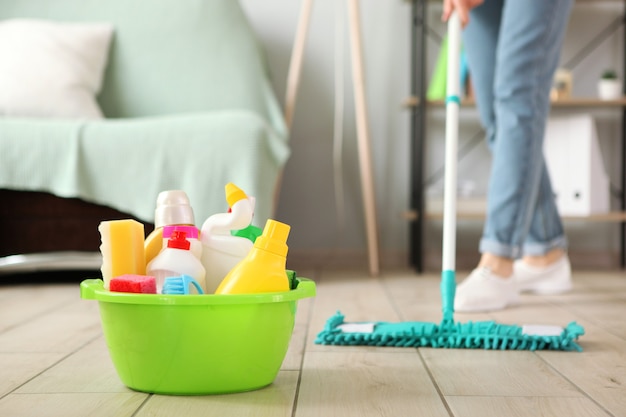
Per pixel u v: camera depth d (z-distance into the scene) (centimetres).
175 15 275
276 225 95
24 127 218
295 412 86
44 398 92
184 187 220
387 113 299
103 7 277
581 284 234
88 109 253
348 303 185
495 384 100
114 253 97
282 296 91
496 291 173
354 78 269
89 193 220
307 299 193
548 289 208
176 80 269
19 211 221
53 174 218
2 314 165
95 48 265
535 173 176
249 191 219
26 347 127
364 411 86
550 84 176
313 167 300
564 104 278
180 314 88
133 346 91
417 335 125
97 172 219
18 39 256
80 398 92
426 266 297
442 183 295
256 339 92
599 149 288
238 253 101
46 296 196
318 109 300
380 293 208
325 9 299
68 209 223
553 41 172
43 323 152
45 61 253
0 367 111
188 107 267
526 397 93
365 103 269
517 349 124
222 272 101
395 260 298
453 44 146
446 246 133
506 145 174
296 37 299
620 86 284
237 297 88
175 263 96
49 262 222
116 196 220
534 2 167
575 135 281
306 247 300
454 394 95
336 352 121
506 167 174
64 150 218
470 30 198
